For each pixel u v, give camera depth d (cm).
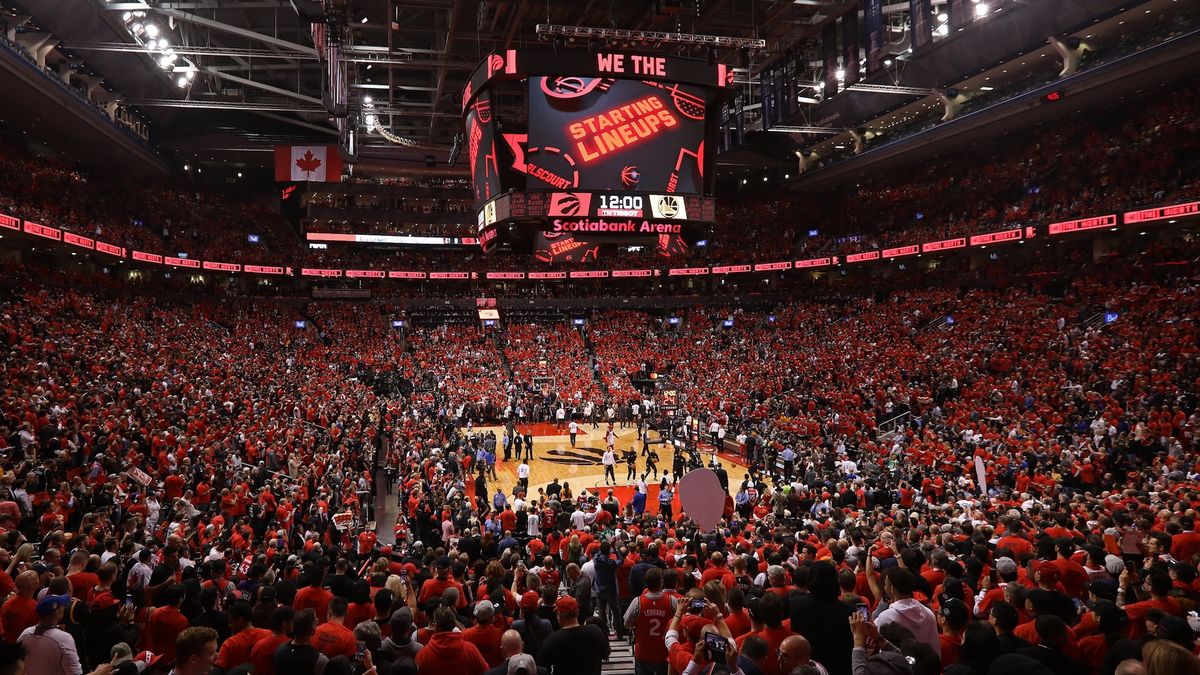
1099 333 2981
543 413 4272
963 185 4747
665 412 3875
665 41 1889
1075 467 1905
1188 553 841
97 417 1944
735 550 1092
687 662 489
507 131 1725
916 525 1212
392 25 2738
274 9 3756
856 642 442
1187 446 1961
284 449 2291
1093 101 3803
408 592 744
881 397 3203
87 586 734
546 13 2627
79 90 3925
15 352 2353
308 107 4812
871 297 4872
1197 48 3045
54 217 3775
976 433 2470
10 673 446
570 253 2042
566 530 1417
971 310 3903
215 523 1338
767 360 4488
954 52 4106
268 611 652
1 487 1171
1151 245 3453
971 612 657
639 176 1752
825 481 2247
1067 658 466
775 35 2764
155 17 3512
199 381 2952
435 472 2212
